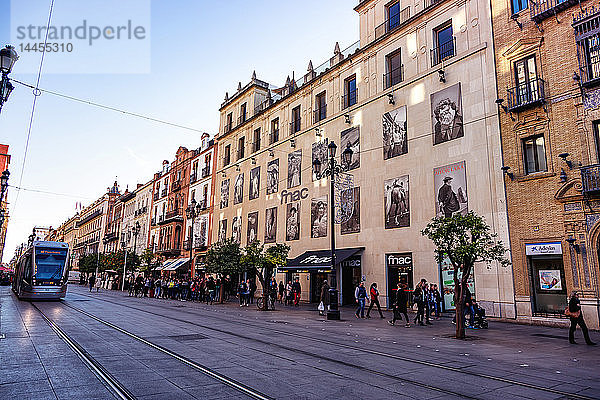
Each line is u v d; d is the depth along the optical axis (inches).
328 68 1173.1
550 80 673.0
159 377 259.8
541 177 664.4
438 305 740.0
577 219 613.0
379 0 1060.5
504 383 265.1
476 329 579.2
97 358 314.7
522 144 703.7
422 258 837.2
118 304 961.5
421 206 855.7
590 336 516.1
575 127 633.0
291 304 1080.8
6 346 360.2
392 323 629.0
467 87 803.4
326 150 1140.5
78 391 226.1
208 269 1150.3
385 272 911.0
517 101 712.4
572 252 612.7
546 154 665.6
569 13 657.6
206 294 1200.2
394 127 944.3
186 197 1945.1
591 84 617.6
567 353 387.2
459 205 781.3
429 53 894.4
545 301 644.7
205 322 606.9
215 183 1710.1
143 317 653.9
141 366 290.4
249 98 1582.2
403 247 879.7
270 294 987.9
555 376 287.3
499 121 738.8
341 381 260.5
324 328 560.1
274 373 278.1
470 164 775.1
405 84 933.8
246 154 1533.0
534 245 661.3
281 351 364.8
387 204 931.3
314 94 1231.5
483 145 758.5
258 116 1492.4
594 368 316.2
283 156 1317.7
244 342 413.1
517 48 728.3
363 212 989.2
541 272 654.5
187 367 290.5
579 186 614.2
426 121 874.1
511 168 708.7
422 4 936.3
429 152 856.3
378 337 477.1
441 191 819.4
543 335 522.0
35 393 221.5
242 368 291.4
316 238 1130.7
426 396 232.2
